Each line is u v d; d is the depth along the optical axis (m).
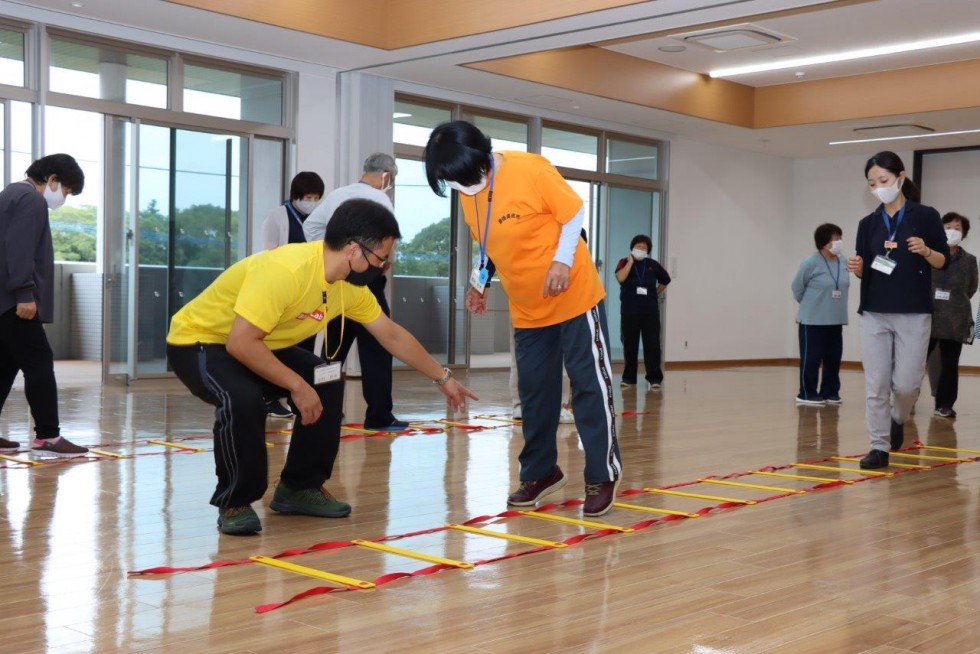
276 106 9.02
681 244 12.91
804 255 14.44
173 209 8.43
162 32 7.97
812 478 4.29
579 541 3.04
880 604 2.43
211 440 5.03
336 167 9.38
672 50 10.02
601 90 10.09
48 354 4.43
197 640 2.08
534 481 3.57
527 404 3.53
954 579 2.67
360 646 2.06
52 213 11.62
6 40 7.36
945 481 4.26
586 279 3.37
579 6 7.21
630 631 2.18
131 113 8.05
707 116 11.28
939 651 2.09
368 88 9.34
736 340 13.80
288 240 5.82
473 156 3.17
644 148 12.49
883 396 4.56
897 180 4.36
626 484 4.09
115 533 3.04
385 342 3.24
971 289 6.80
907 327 4.46
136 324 8.26
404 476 4.16
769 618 2.29
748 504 3.68
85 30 7.64
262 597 2.39
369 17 8.28
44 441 4.46
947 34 9.20
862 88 11.01
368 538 3.05
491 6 7.71
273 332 3.06
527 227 3.24
